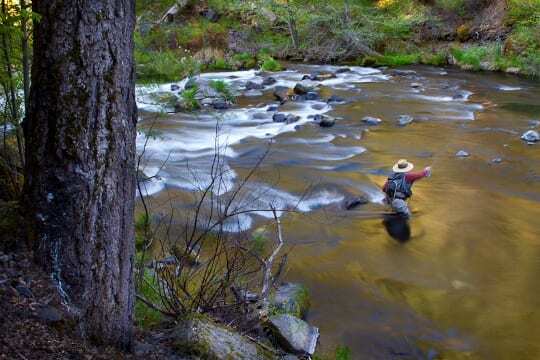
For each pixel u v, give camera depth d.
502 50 22.31
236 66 22.95
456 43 25.17
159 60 17.28
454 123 13.86
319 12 25.77
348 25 24.78
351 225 8.00
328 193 8.99
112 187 2.97
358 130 13.22
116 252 3.05
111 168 2.95
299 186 9.31
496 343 5.37
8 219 3.02
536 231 7.98
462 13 26.45
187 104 14.73
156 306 4.20
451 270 6.84
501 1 25.12
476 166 10.74
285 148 11.70
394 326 5.58
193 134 12.52
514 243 7.61
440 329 5.58
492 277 6.69
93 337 3.00
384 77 20.33
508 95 16.98
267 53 25.30
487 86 18.42
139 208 7.66
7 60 4.66
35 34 2.90
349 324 5.55
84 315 2.94
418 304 6.03
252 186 9.20
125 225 3.09
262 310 4.61
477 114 14.76
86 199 2.89
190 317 3.71
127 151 3.04
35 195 2.91
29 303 2.76
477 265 6.98
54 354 2.63
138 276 4.61
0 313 2.65
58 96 2.82
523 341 5.41
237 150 11.47
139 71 15.11
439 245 7.49
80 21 2.80
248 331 4.25
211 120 13.90
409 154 11.46
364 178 9.91
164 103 13.88
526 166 10.73
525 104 15.77
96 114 2.87
